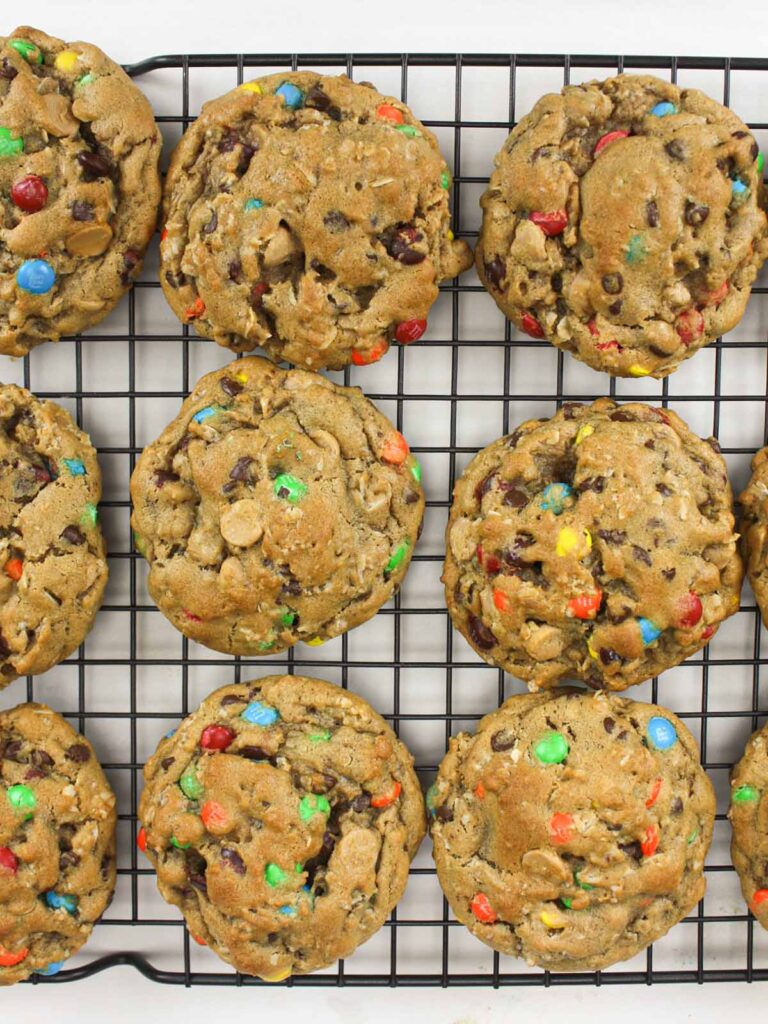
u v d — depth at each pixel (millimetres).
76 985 521
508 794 479
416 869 512
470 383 513
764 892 495
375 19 506
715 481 485
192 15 506
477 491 489
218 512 475
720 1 508
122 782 517
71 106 476
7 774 487
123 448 512
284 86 478
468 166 506
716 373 511
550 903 480
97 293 487
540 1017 521
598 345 479
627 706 493
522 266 479
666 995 522
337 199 469
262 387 487
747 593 517
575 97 479
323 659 517
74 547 487
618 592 474
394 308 478
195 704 517
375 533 487
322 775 480
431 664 512
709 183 470
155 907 518
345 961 520
